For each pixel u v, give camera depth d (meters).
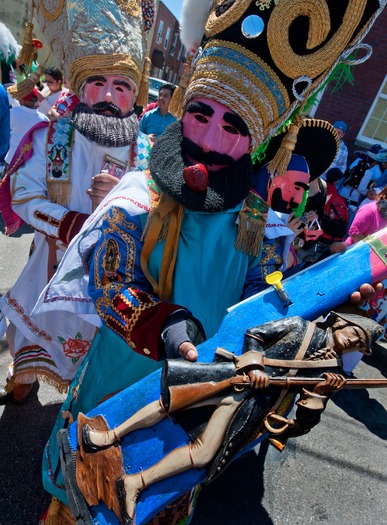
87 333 1.67
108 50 1.57
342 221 3.29
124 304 0.99
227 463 0.86
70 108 1.83
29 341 1.78
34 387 2.22
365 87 5.95
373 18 1.01
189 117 1.07
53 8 1.62
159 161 1.06
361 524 1.96
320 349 0.90
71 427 1.00
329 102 6.11
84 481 0.92
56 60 1.75
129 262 1.07
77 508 0.93
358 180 5.55
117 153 1.71
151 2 1.73
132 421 0.89
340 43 1.01
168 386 0.85
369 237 1.11
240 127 1.03
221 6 1.02
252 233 1.17
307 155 1.75
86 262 1.21
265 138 1.12
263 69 1.00
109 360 1.21
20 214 1.68
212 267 1.14
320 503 2.02
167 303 0.98
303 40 0.98
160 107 3.77
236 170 1.08
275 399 0.88
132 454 0.89
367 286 1.02
